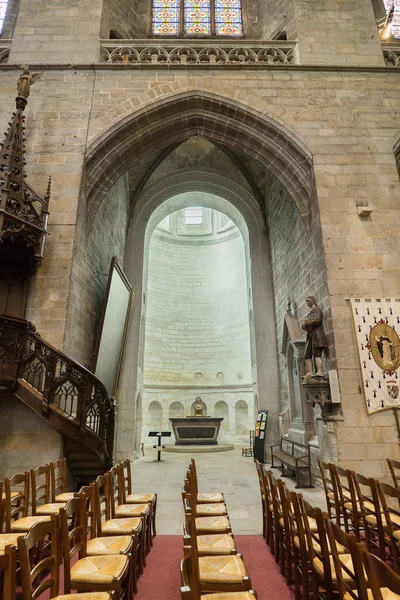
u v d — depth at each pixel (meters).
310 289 9.91
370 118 9.90
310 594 3.50
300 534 3.36
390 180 9.33
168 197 15.76
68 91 9.95
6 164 7.54
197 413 17.02
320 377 8.11
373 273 8.55
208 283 21.39
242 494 7.62
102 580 2.75
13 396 7.65
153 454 14.55
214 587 2.74
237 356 19.53
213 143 14.23
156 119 10.11
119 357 11.84
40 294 8.21
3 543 3.49
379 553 4.25
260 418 12.84
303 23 11.12
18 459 7.32
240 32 13.86
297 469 8.28
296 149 9.77
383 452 7.42
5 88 9.89
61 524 2.85
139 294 14.36
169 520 5.94
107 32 11.47
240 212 15.87
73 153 9.38
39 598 3.55
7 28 13.32
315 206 9.38
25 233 7.52
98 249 10.87
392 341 8.02
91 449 7.29
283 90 10.16
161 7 14.06
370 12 11.32
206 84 10.16
